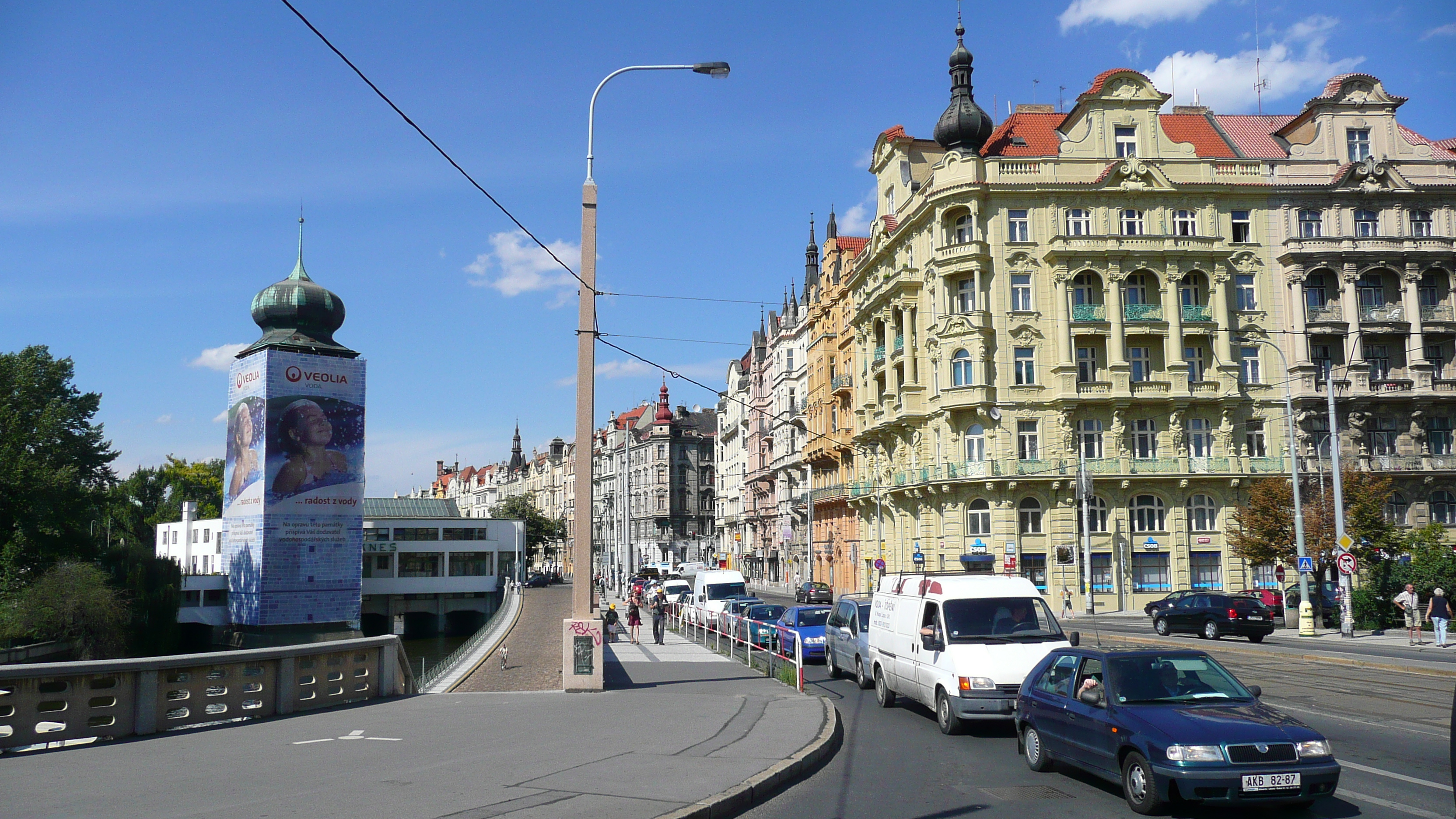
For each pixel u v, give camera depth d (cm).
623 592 7675
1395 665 2439
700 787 1039
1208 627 3559
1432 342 5816
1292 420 4359
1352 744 1407
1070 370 5588
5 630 5978
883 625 1992
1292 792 961
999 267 5688
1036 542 5581
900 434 6384
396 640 1973
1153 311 5681
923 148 6638
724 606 3931
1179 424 5622
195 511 11900
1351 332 5688
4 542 6272
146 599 7225
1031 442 5619
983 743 1497
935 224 5891
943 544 5781
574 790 1016
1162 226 5731
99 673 1402
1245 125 6275
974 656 1564
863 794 1122
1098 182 5675
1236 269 5766
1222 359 5650
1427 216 5853
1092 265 5650
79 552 6675
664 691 2008
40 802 965
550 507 19438
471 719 1580
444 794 994
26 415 6625
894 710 1906
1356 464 5503
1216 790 959
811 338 9012
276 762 1191
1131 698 1105
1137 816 1024
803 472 9581
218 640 8281
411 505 11994
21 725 1328
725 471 13512
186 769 1152
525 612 6694
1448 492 5672
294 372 7994
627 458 7794
